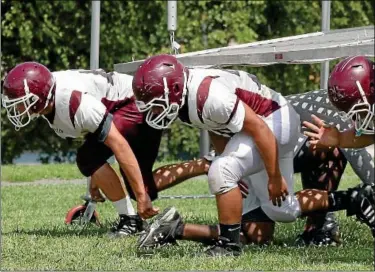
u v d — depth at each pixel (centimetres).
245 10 6134
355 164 2389
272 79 6294
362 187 2227
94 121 2205
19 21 5681
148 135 2431
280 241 2419
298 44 2492
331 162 2381
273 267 1989
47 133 6019
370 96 1927
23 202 3616
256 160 2091
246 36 6078
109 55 5919
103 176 2453
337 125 2312
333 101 1964
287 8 6309
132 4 5897
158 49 5981
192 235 2155
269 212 2258
